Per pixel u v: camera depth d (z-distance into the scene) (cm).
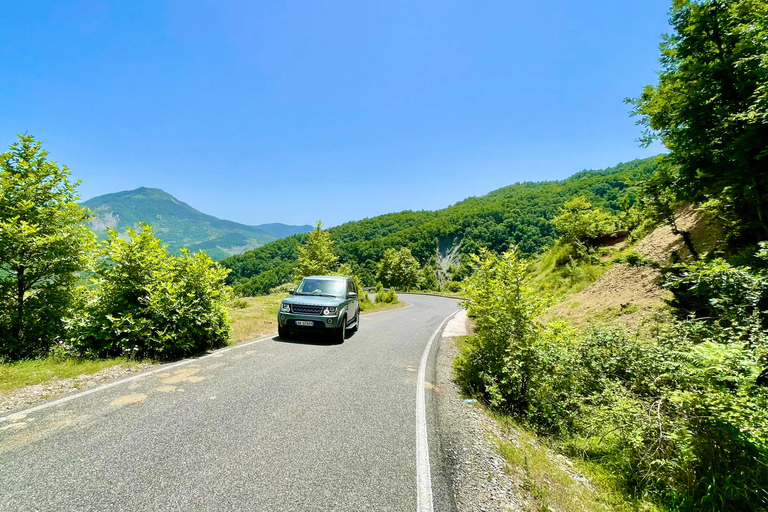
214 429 367
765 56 554
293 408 440
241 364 636
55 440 324
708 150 664
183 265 727
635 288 999
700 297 588
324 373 609
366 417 427
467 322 1585
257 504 247
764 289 426
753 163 591
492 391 520
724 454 336
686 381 418
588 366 566
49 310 721
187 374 559
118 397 444
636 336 600
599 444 437
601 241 2138
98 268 673
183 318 679
